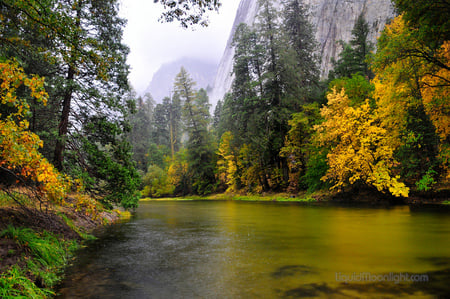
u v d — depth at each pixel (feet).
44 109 44.88
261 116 119.24
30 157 14.80
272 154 126.11
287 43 127.85
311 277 15.92
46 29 18.48
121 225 42.45
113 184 43.86
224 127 163.53
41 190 17.04
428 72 51.85
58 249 22.06
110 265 19.51
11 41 21.03
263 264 18.99
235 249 24.20
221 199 147.74
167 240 29.35
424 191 65.05
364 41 140.56
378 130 67.97
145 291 14.20
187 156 185.68
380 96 70.33
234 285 14.84
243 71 136.36
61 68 41.52
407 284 14.42
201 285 15.02
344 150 73.61
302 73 130.72
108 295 13.67
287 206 74.54
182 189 205.16
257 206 80.07
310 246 24.62
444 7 36.60
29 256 17.67
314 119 106.42
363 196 81.20
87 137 44.65
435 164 63.77
